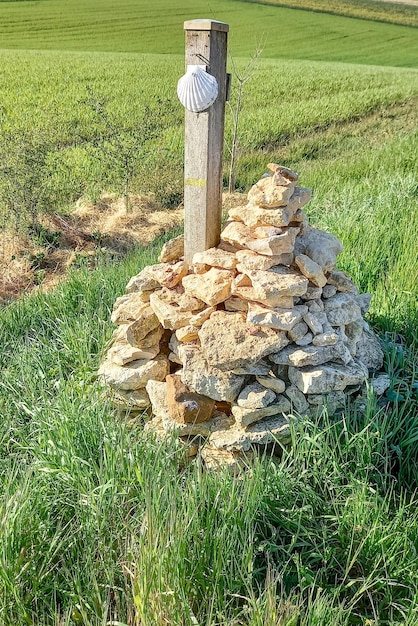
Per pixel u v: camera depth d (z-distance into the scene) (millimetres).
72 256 8148
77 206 10109
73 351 4258
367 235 5809
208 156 3404
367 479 2881
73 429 3133
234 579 2406
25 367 4125
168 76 18984
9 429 3549
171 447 3080
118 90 17047
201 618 2330
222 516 2574
